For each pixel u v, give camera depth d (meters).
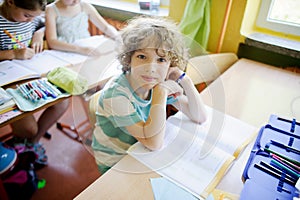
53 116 1.54
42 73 1.17
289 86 1.13
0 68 1.17
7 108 0.93
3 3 1.36
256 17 1.48
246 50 1.43
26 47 1.41
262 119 0.87
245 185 0.56
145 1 1.84
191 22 1.37
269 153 0.64
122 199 0.56
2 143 1.28
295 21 1.37
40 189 1.39
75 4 1.66
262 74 1.23
